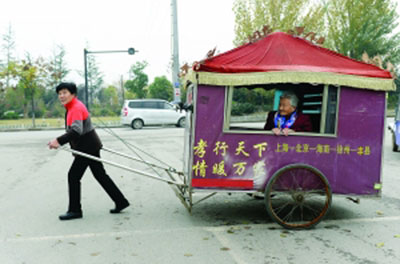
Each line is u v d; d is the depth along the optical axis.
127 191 6.27
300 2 20.81
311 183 4.36
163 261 3.42
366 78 4.29
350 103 4.37
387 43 27.14
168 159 9.62
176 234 4.13
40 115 50.09
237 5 21.59
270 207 4.25
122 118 20.45
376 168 4.48
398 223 4.52
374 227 4.37
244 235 4.09
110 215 4.88
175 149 11.48
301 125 4.50
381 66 4.45
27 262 3.42
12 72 27.33
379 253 3.60
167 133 17.03
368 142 4.44
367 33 25.69
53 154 10.90
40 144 13.75
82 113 4.50
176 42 17.00
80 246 3.80
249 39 4.53
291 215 4.72
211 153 4.21
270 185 4.20
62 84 4.43
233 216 4.80
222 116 4.19
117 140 14.09
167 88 42.50
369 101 4.41
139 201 5.60
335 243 3.86
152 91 42.75
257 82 4.09
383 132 4.46
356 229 4.30
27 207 5.29
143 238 4.01
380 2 24.64
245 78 4.09
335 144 4.38
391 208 5.17
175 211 5.05
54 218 4.75
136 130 19.45
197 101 4.15
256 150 4.27
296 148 4.32
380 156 4.48
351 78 4.25
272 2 20.91
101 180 4.86
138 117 20.36
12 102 47.81
